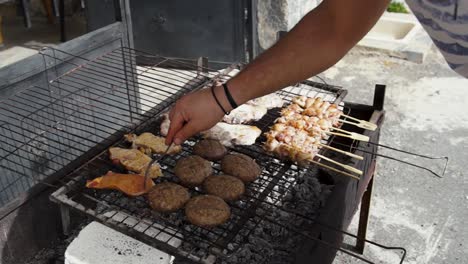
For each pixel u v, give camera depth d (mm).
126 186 892
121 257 837
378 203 1419
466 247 1264
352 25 602
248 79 665
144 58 2117
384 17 2570
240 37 2053
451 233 1310
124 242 866
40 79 1170
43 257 999
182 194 882
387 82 2102
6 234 917
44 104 1200
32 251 987
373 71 2191
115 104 1451
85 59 1280
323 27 627
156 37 2117
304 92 1338
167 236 811
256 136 1078
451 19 557
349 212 1026
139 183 905
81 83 1292
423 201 1428
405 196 1447
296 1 2125
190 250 801
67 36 2578
